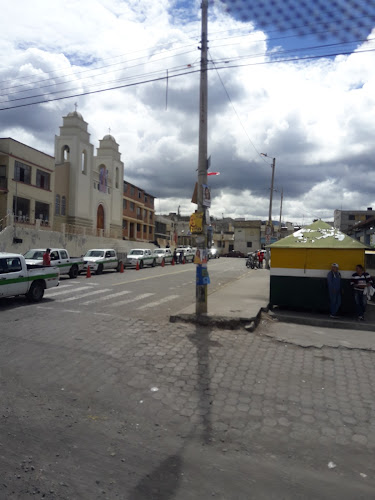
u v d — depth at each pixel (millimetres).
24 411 4078
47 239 26047
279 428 3828
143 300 11680
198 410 4203
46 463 3121
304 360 5895
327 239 9305
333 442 3576
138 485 2867
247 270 28047
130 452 3346
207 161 8195
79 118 34812
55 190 32188
